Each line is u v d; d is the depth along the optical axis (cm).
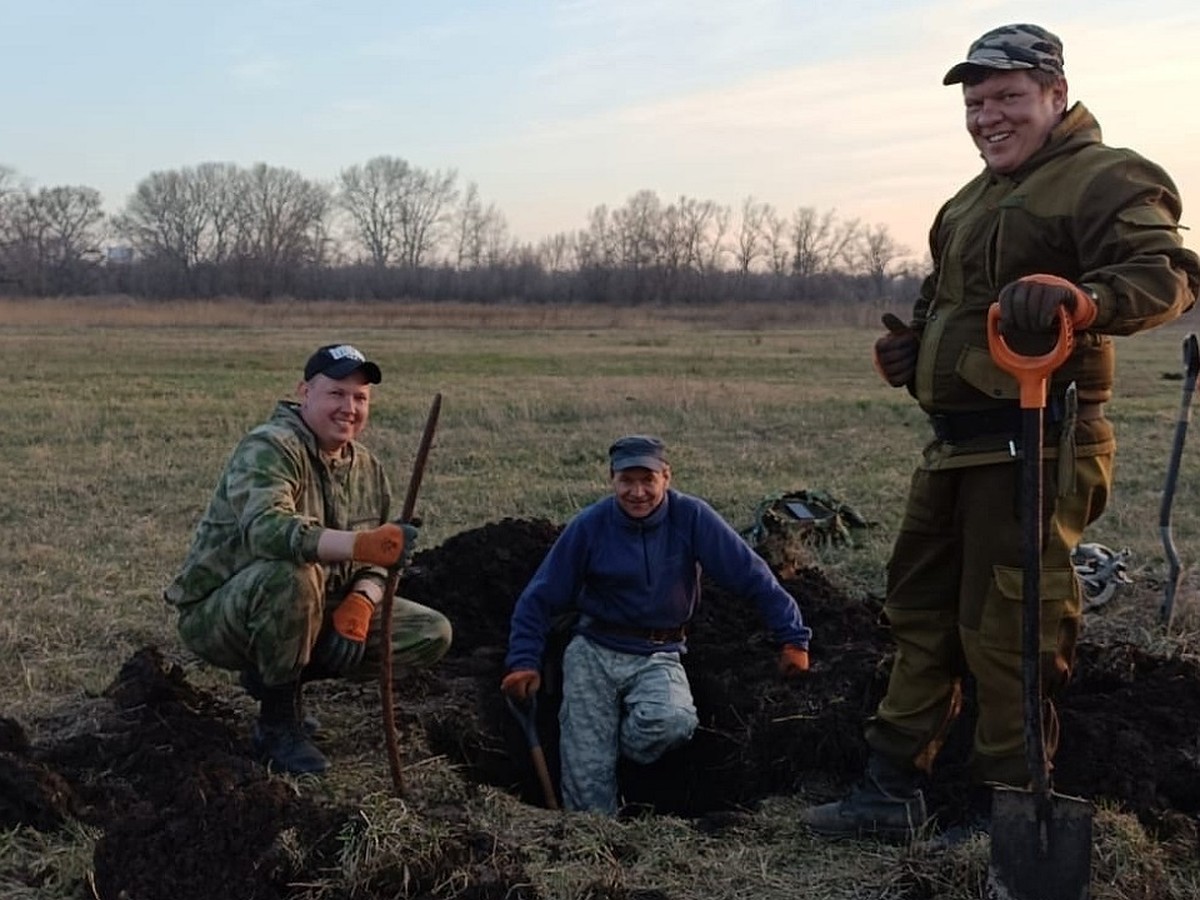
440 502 938
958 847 367
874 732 407
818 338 4128
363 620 431
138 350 2939
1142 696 479
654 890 364
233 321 4759
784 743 470
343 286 7469
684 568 499
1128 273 327
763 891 366
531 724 492
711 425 1443
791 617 493
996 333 329
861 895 363
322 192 8725
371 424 1432
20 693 530
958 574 396
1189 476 1070
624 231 7750
